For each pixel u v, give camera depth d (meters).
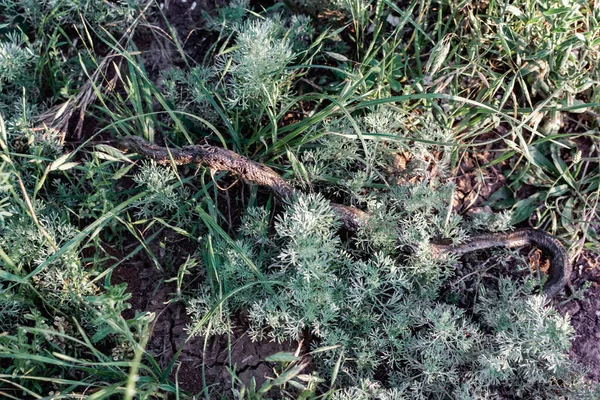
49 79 2.84
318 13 2.80
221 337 2.46
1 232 2.42
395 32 2.62
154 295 2.53
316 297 2.31
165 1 2.99
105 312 2.03
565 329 2.14
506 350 2.17
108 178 2.56
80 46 2.95
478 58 2.69
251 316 2.38
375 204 2.49
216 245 2.51
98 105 2.84
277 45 2.49
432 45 2.91
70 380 2.22
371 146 2.60
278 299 2.32
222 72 2.77
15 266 2.16
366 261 2.50
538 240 2.54
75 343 2.34
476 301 2.52
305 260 2.28
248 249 2.43
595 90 2.72
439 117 2.74
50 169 2.31
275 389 2.38
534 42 2.69
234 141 2.65
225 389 2.39
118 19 2.92
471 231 2.60
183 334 2.47
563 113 2.77
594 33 2.66
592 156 2.73
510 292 2.44
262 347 2.45
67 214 2.52
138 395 2.23
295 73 2.78
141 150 2.56
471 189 2.74
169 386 2.12
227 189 2.66
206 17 2.94
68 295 2.34
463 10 2.81
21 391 2.30
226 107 2.74
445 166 2.61
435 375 2.26
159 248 2.61
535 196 2.70
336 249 2.44
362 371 2.31
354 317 2.34
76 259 2.32
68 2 2.79
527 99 2.75
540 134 2.56
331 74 2.84
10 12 2.97
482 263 2.57
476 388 2.25
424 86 2.72
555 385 2.31
